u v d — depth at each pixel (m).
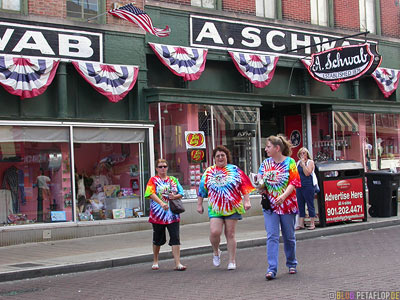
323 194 13.31
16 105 12.90
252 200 16.48
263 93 17.34
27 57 12.71
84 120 13.21
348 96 19.72
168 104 14.93
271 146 7.80
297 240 12.23
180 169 15.07
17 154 12.45
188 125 15.28
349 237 12.38
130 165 14.17
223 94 15.77
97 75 13.65
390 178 14.88
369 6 20.23
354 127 19.19
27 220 12.60
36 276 8.97
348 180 13.80
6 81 12.35
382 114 20.14
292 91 18.23
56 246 11.77
